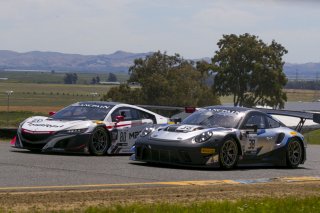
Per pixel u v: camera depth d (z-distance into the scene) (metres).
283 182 13.78
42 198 9.73
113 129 18.69
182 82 93.19
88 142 17.88
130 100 92.88
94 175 13.18
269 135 16.92
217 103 99.06
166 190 11.33
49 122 18.22
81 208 8.94
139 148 15.85
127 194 10.59
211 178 13.80
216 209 9.06
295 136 17.58
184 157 15.12
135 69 95.81
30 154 17.39
